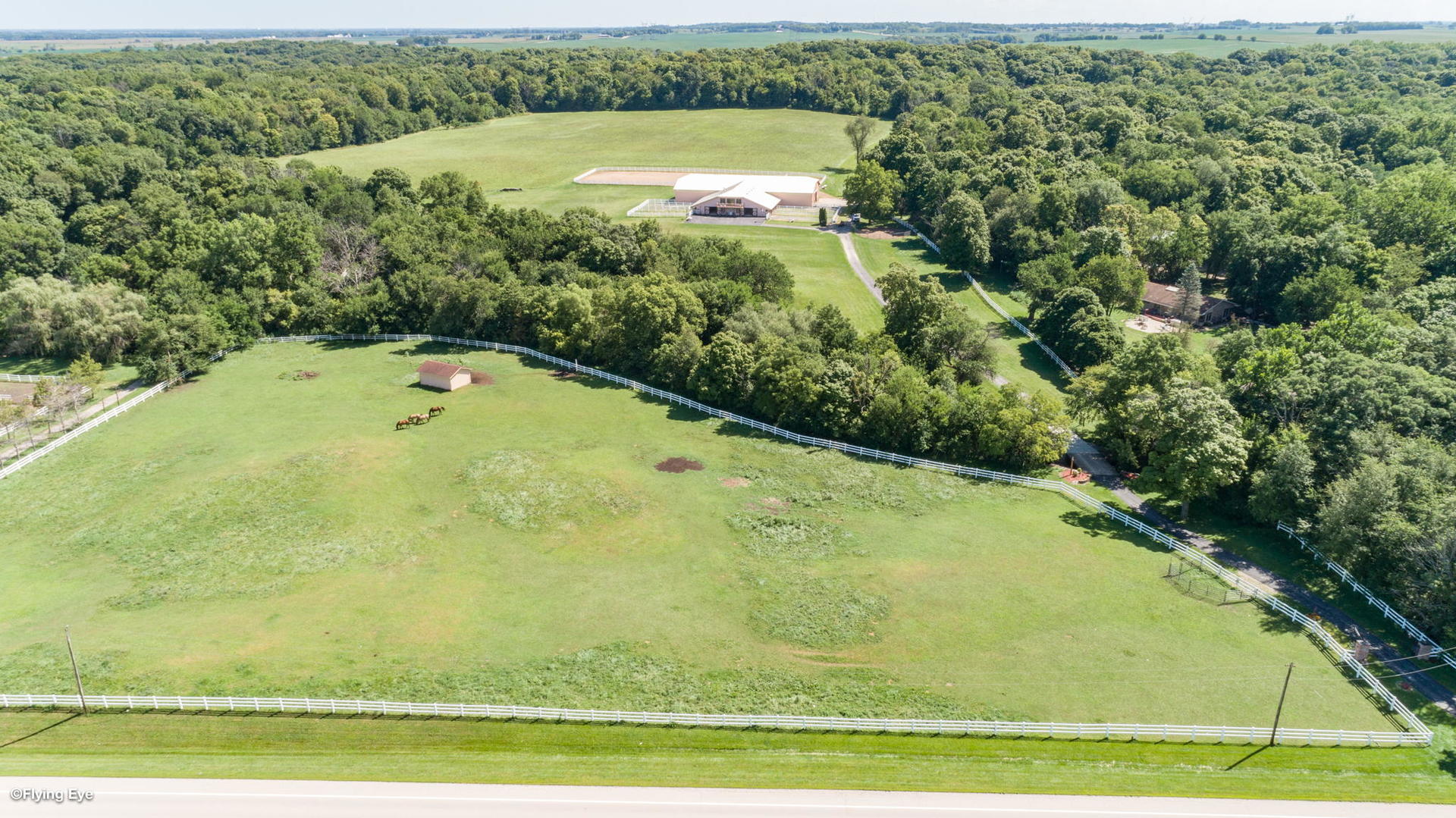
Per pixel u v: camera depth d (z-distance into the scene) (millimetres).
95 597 55656
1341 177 148250
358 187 145625
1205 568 59031
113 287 101125
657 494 69812
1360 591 55438
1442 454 56531
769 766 41188
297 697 45688
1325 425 64188
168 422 83438
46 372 95125
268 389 92250
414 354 103125
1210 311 114062
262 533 63406
